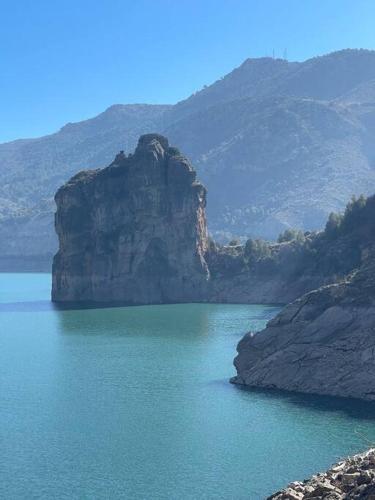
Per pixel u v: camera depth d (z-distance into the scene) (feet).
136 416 315.99
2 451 270.46
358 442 273.75
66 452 268.21
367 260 410.93
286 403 336.70
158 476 242.58
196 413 319.68
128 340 547.90
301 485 176.04
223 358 460.55
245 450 267.18
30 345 527.81
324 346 370.32
